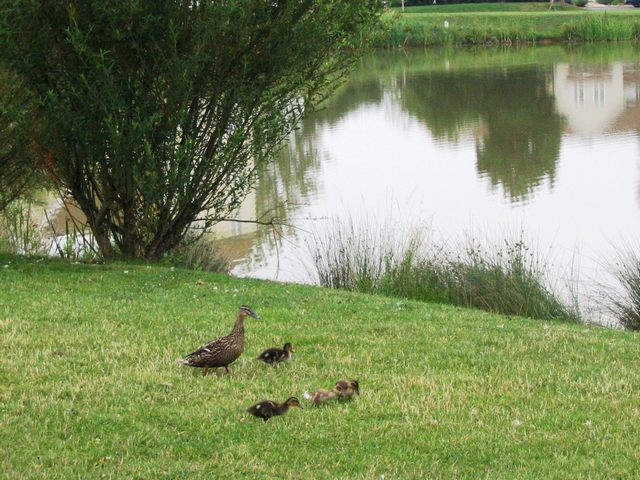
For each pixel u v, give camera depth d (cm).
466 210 2850
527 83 5791
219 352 1051
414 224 2598
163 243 1880
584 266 2200
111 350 1152
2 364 1077
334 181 3297
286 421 938
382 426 935
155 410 950
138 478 797
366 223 2459
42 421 912
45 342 1177
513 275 1795
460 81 5972
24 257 1825
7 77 1692
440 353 1216
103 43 1670
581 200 2969
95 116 1691
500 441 909
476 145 4003
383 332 1321
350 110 5044
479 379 1103
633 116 4606
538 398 1042
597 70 6259
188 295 1509
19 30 1612
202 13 1709
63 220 2583
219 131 1791
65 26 1658
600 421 973
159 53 1694
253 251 2362
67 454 835
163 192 1745
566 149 3869
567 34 8281
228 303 1464
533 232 2559
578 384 1095
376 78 6306
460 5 9700
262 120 1812
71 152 1755
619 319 1775
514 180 3297
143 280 1612
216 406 967
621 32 8188
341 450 877
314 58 1817
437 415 973
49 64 1666
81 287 1528
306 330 1308
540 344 1292
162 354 1149
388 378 1095
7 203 1864
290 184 3259
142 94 1716
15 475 784
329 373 1105
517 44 8238
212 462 839
